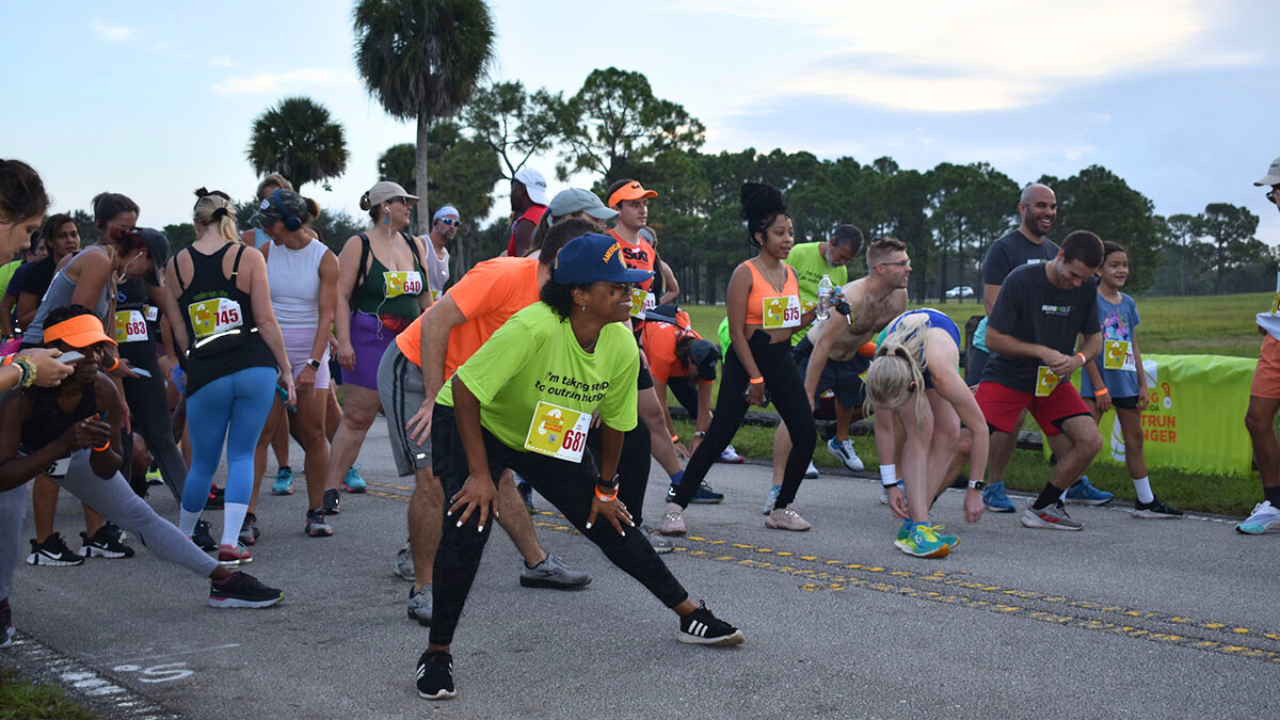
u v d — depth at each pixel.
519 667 3.96
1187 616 4.53
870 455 8.98
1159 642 4.18
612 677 3.84
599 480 3.88
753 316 6.03
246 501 5.36
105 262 4.82
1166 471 7.96
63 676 3.92
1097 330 6.41
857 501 7.35
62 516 7.12
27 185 3.54
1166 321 41.19
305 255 6.30
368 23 29.31
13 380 3.52
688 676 3.84
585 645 4.22
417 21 29.16
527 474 3.85
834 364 8.39
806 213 125.31
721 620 4.17
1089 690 3.65
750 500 7.43
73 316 3.87
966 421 5.60
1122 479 7.62
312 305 6.34
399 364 4.75
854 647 4.14
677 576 5.29
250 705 3.61
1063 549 5.84
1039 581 5.13
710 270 114.75
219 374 5.17
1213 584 5.05
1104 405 6.64
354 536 6.39
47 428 3.85
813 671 3.87
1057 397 6.37
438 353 4.35
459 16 29.78
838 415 8.65
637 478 4.95
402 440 4.70
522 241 6.12
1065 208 113.56
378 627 4.52
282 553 5.95
